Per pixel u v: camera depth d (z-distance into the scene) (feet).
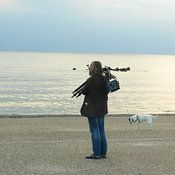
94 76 29.55
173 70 640.58
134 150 34.37
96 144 30.45
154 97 205.16
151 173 26.78
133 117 47.65
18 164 28.53
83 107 30.12
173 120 55.42
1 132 41.78
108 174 26.27
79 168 27.71
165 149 35.14
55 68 557.74
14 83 269.64
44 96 191.21
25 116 57.98
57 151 33.19
